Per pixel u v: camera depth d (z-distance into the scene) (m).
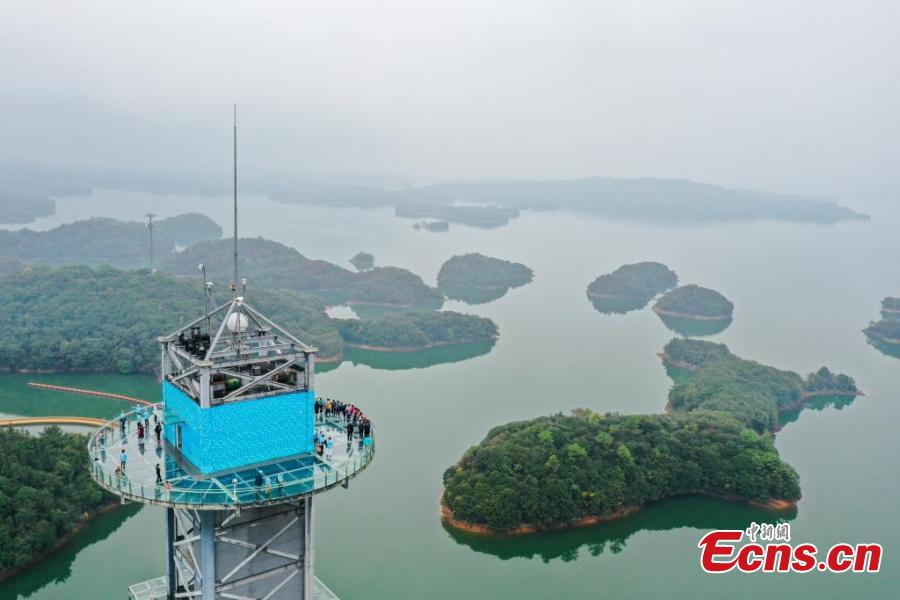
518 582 121.00
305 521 62.22
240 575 60.56
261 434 59.47
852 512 153.12
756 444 162.25
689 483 154.00
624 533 140.88
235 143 62.97
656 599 117.62
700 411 185.38
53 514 121.12
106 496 134.12
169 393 63.41
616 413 179.50
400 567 121.94
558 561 129.50
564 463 145.62
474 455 150.25
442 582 118.75
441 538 132.25
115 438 64.88
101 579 113.94
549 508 136.25
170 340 63.78
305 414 61.34
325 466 60.09
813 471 177.38
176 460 60.34
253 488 55.91
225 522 58.97
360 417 69.88
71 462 134.25
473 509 135.25
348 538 130.38
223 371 57.53
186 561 65.81
